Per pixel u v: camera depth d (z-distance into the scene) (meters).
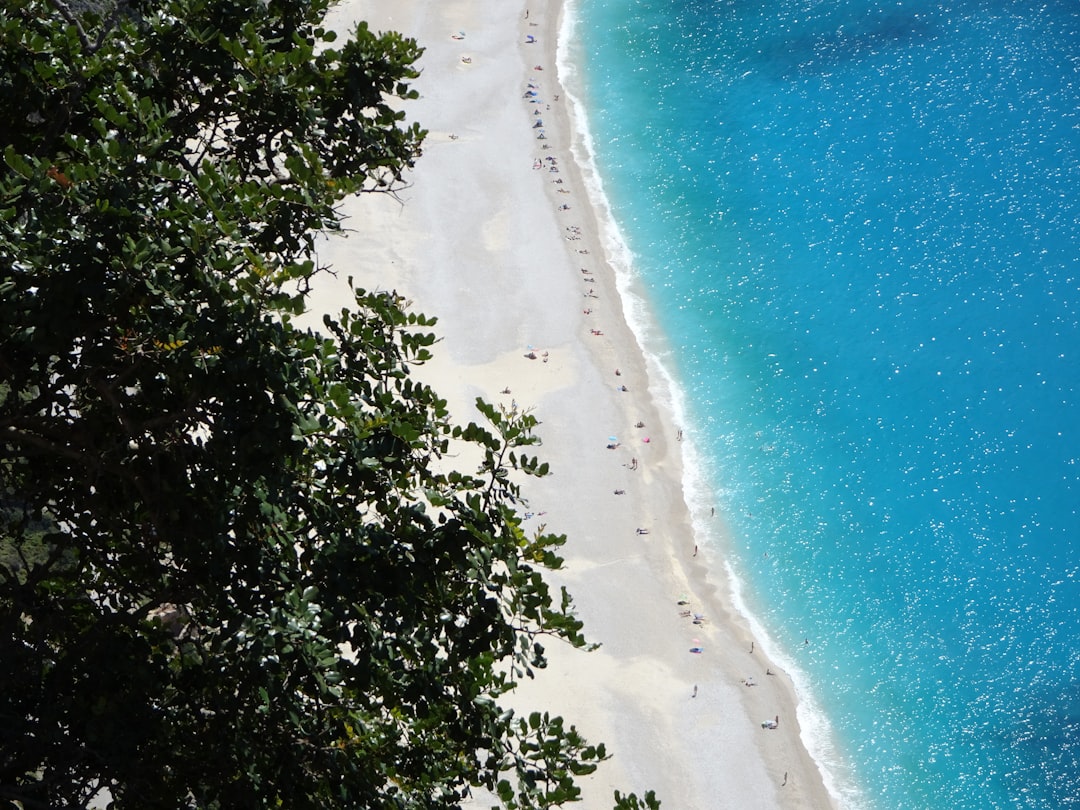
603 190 85.00
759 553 60.97
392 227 76.81
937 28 99.44
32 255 13.84
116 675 14.20
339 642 13.91
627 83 95.12
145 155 14.82
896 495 64.56
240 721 14.13
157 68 16.86
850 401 69.94
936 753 52.62
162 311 14.10
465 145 85.75
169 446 14.29
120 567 15.73
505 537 14.65
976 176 86.12
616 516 61.25
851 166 87.50
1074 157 86.94
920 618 58.34
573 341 71.12
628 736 50.00
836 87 94.31
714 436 67.44
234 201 15.41
